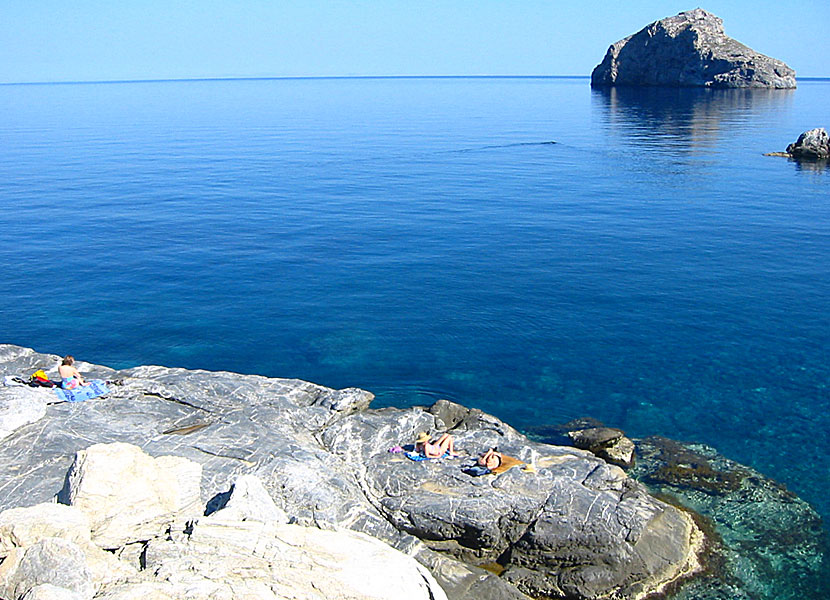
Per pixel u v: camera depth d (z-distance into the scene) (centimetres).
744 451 2075
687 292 3288
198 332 2981
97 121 13400
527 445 1933
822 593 1555
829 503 1845
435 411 2159
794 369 2530
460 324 3006
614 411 2309
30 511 1327
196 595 1125
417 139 9438
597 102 15038
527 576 1584
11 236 4488
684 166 6712
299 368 2650
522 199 5397
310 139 9625
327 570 1228
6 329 3028
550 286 3422
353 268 3772
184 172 6894
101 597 1114
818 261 3684
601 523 1625
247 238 4403
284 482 1684
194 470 1659
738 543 1700
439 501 1678
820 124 9800
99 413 1967
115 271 3784
